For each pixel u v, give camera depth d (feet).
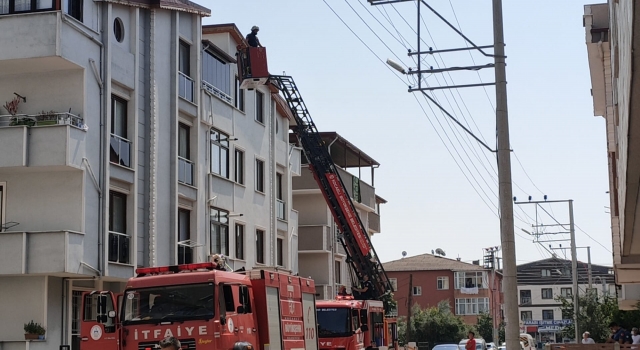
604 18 79.56
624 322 148.56
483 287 329.31
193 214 101.09
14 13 79.20
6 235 77.66
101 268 82.02
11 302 79.51
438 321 274.36
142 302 52.54
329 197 97.40
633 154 40.37
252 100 123.65
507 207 62.59
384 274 99.40
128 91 90.12
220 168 110.73
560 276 392.68
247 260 117.80
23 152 78.02
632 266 100.01
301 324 64.80
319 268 157.99
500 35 63.72
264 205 126.31
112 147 85.97
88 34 82.89
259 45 97.66
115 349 52.11
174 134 95.81
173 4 96.37
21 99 82.89
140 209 90.17
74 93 81.97
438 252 331.98
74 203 80.43
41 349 77.61
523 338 201.26
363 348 81.15
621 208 61.26
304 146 97.40
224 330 51.55
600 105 103.40
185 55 102.47
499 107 63.31
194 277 52.39
